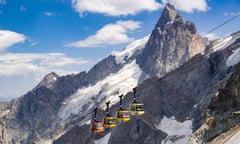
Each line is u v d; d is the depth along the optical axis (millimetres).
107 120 51781
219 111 116875
